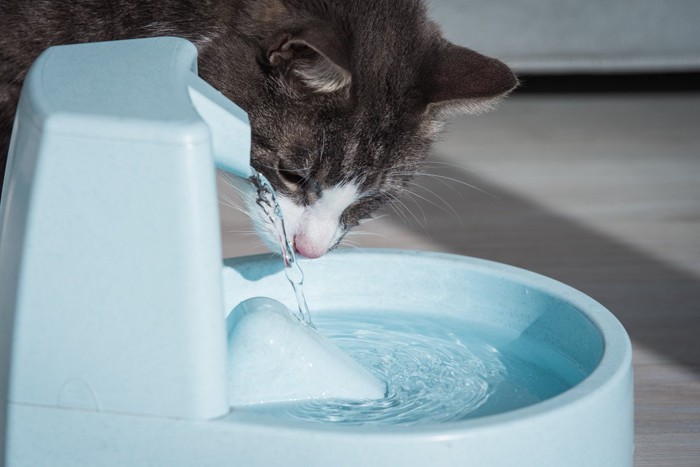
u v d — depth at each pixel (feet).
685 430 5.28
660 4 12.46
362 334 5.22
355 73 5.59
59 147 3.37
